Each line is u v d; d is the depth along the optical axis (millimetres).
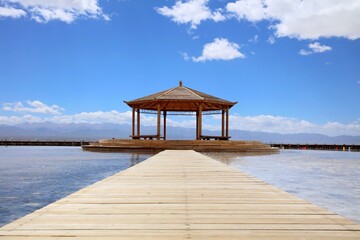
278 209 4090
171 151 20953
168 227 3266
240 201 4609
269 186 6059
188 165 10422
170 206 4262
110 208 4090
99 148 28016
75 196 4859
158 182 6531
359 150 43406
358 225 3346
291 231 3145
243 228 3244
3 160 18453
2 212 6184
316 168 14633
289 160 19750
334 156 26219
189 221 3502
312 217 3674
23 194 7969
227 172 8414
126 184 6211
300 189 8602
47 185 9406
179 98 28500
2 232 3027
